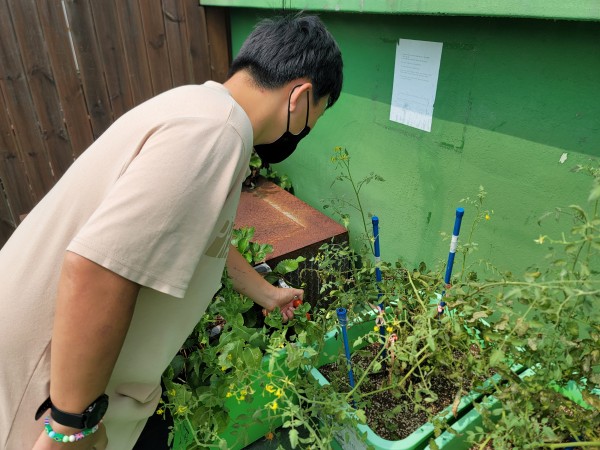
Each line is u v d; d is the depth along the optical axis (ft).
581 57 3.88
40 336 3.09
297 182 9.42
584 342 3.85
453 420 4.86
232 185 3.06
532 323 3.54
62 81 8.54
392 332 5.15
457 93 5.15
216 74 10.07
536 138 4.44
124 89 9.12
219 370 4.76
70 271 2.46
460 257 5.78
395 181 6.56
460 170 5.41
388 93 6.20
